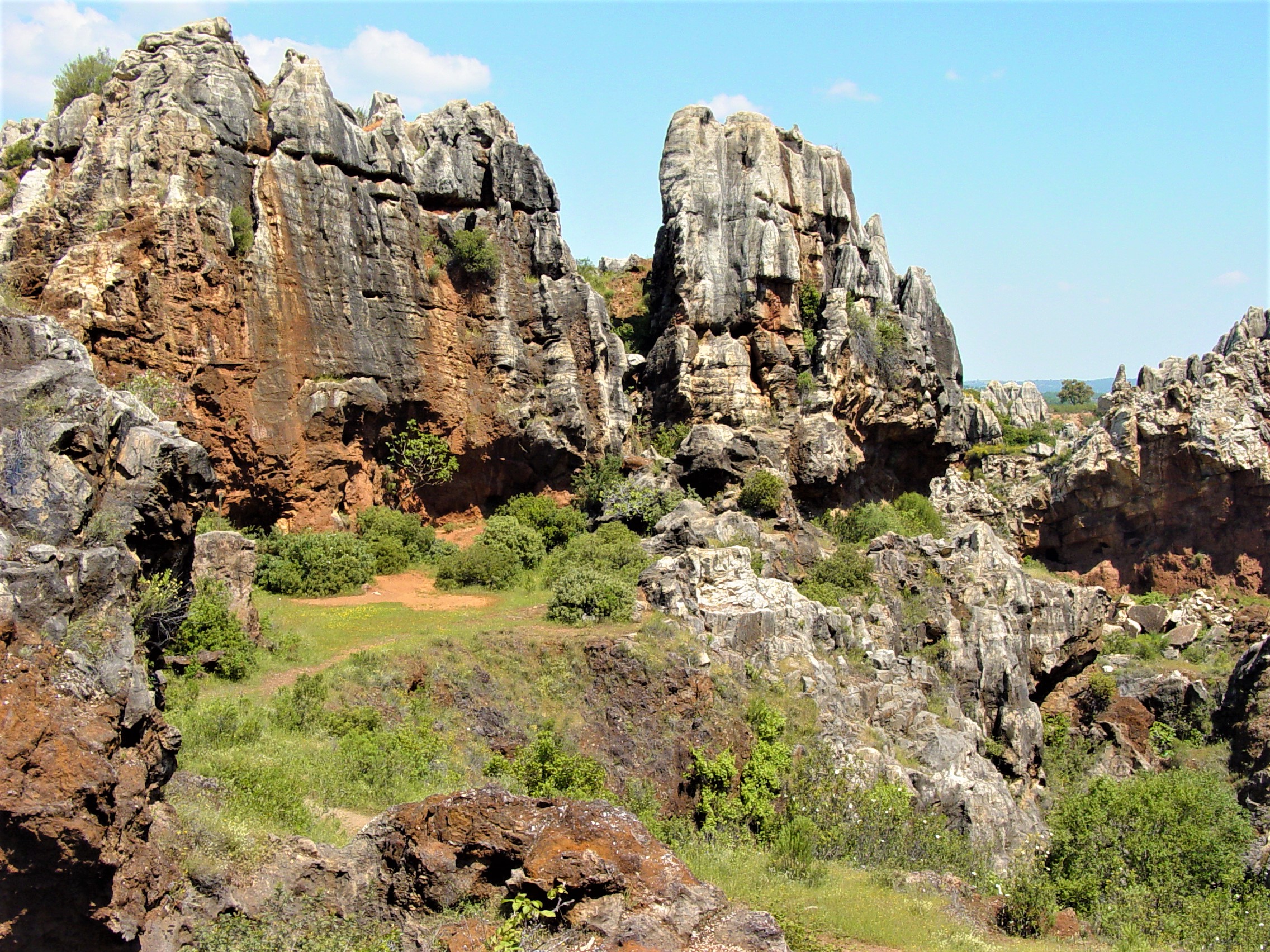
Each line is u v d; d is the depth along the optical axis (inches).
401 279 1959.9
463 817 575.5
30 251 1644.9
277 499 1736.0
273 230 1759.4
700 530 1867.6
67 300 1534.2
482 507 2132.1
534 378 2156.7
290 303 1761.8
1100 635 2351.1
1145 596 2915.8
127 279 1568.7
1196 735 2256.4
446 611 1537.9
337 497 1803.6
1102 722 2258.9
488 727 1192.2
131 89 1726.1
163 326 1588.3
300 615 1440.7
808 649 1549.0
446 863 564.4
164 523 608.4
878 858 1111.6
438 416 2004.2
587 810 568.4
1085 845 1130.7
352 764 937.5
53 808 427.8
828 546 2180.1
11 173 1946.4
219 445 1663.4
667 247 2488.9
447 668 1234.0
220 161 1713.8
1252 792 1802.4
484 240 2084.2
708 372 2369.6
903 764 1475.1
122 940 458.3
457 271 2096.5
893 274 2935.5
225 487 1678.2
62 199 1643.7
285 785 749.3
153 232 1604.3
